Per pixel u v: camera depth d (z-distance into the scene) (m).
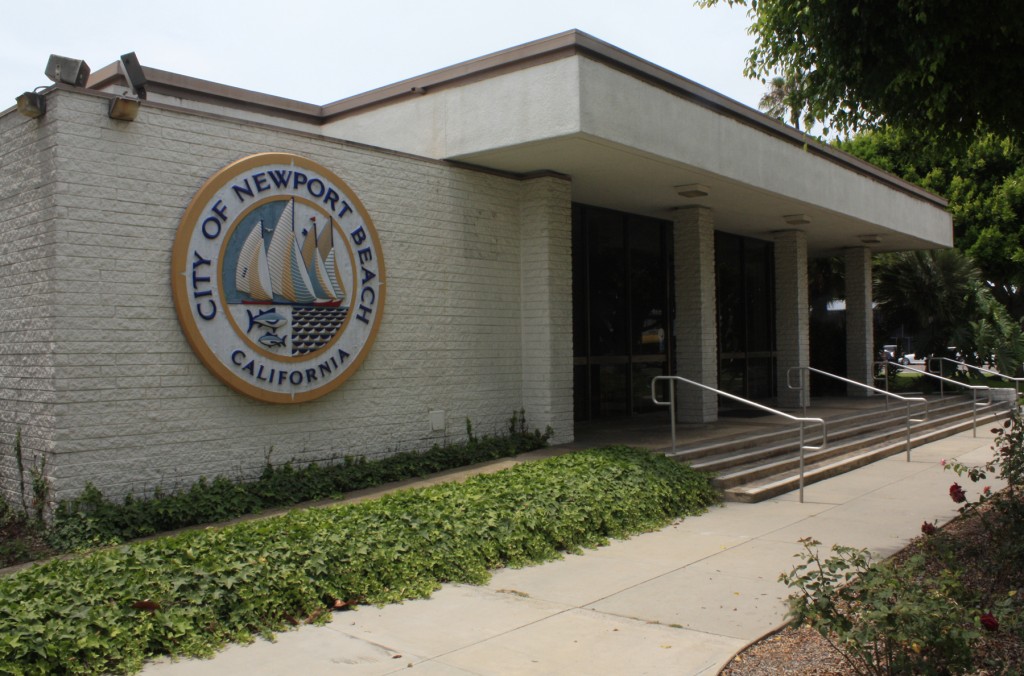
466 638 5.23
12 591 4.88
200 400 8.02
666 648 5.07
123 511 7.19
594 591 6.27
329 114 12.38
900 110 8.08
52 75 7.27
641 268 15.62
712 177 11.98
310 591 5.64
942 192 27.09
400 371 9.93
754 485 10.16
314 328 8.88
